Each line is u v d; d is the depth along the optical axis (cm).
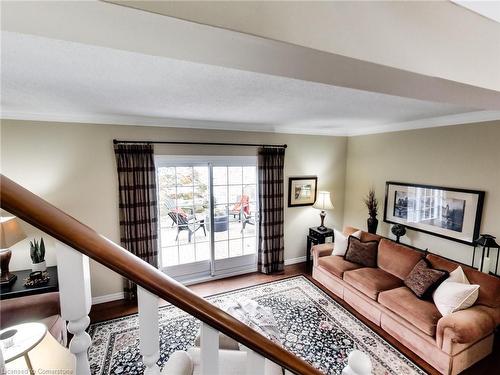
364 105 265
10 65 154
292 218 461
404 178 387
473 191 302
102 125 322
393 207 404
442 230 337
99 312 321
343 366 241
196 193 395
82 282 54
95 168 324
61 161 308
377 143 429
